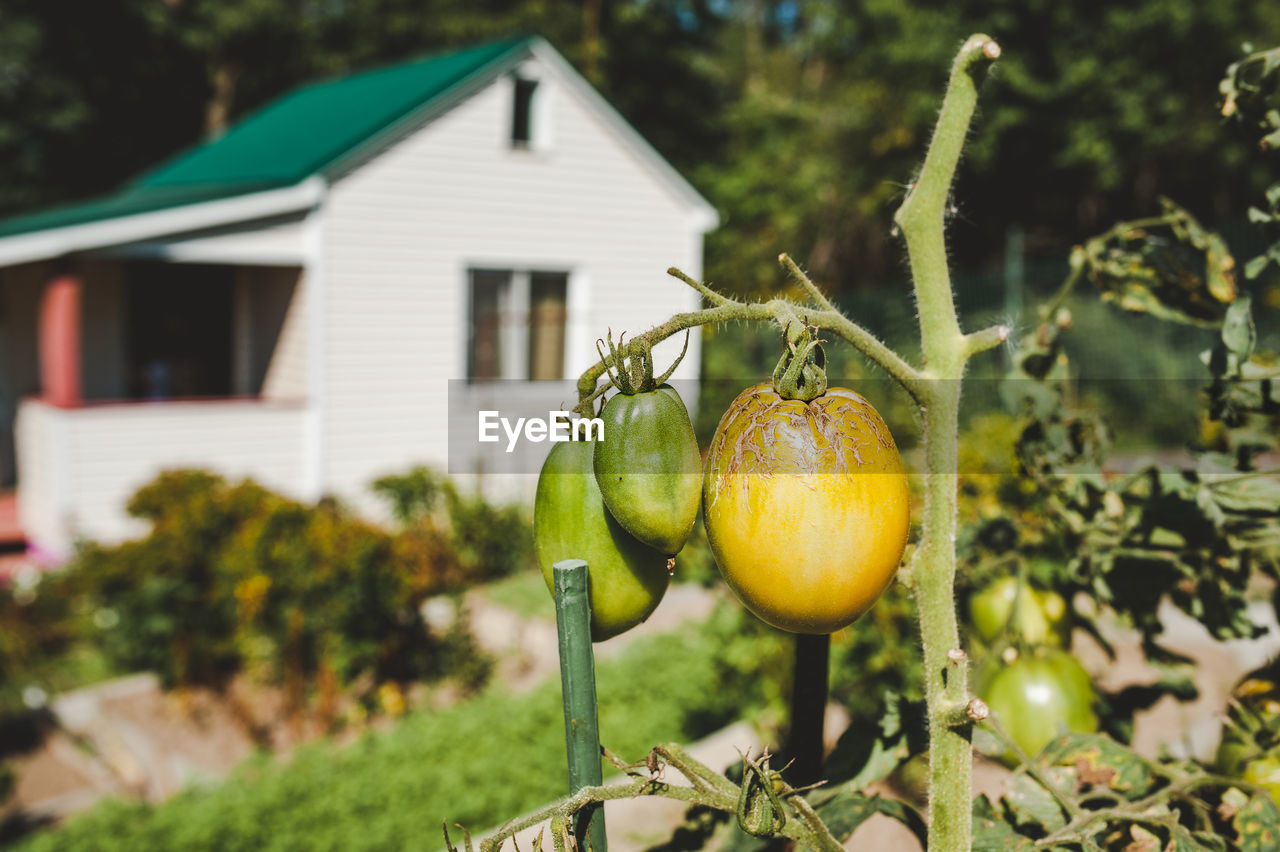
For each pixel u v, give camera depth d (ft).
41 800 19.67
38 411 33.83
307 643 22.74
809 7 71.00
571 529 3.84
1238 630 6.10
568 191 39.06
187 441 33.19
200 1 69.10
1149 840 4.98
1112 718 6.78
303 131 39.75
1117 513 6.20
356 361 35.24
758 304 3.77
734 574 3.72
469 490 33.14
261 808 16.88
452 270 36.76
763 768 3.73
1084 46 57.98
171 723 21.94
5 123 61.36
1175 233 6.44
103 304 38.34
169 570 22.70
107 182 70.59
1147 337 44.16
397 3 73.51
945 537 4.03
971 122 4.09
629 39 72.38
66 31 63.41
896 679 14.37
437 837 15.94
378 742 19.51
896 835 8.55
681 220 42.06
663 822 9.29
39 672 24.50
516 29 70.95
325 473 34.94
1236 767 5.50
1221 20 55.06
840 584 3.60
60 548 31.19
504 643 25.62
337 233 34.50
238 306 39.60
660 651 22.81
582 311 39.91
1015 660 6.74
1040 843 4.67
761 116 73.51
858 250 71.36
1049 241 65.82
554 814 3.61
